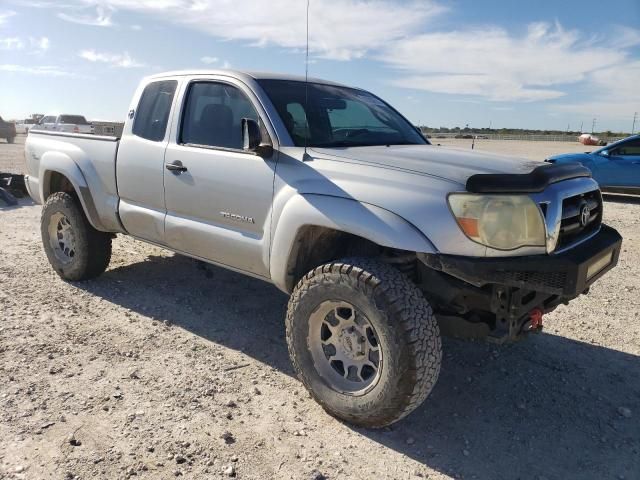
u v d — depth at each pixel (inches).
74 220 211.5
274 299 214.2
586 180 142.3
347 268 124.3
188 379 149.3
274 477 111.7
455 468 117.8
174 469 112.3
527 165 134.0
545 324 199.5
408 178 124.4
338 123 167.2
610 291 236.4
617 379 160.2
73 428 124.0
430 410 140.9
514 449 125.5
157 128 183.3
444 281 130.3
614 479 116.1
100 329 179.5
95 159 201.5
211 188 161.3
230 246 158.9
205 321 190.5
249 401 140.0
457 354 173.8
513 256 118.6
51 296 206.5
